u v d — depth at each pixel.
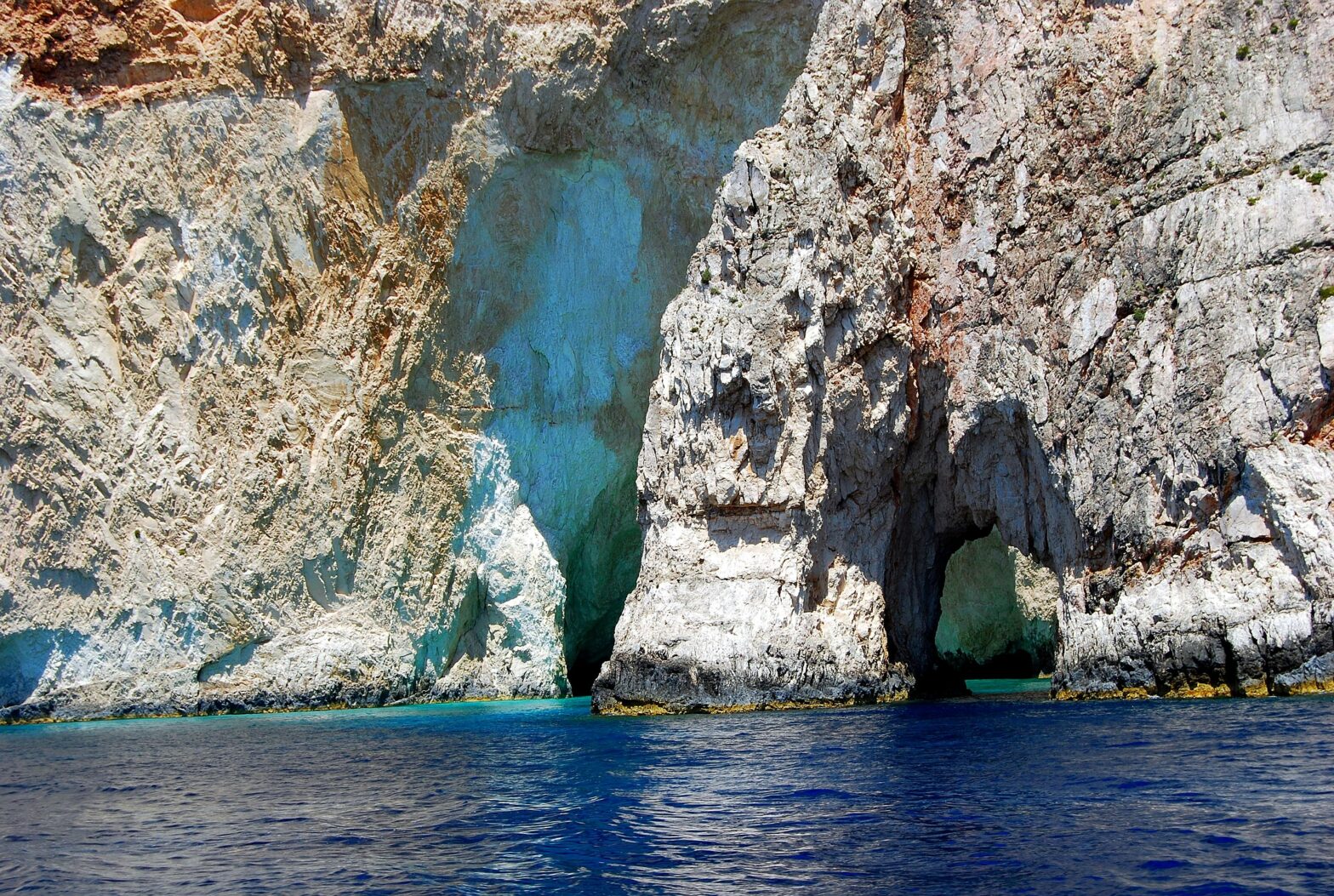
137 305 31.73
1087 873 9.76
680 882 10.26
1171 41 26.73
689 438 28.78
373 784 16.30
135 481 31.25
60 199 31.11
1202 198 25.19
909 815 12.47
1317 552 21.98
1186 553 24.11
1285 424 23.34
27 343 30.69
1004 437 28.50
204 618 31.41
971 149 29.11
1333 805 11.72
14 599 30.09
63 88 31.66
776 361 28.11
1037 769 14.84
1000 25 29.08
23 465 30.33
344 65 32.88
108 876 11.27
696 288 29.77
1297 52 24.95
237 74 32.50
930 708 24.94
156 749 21.94
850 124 29.08
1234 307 24.33
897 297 28.81
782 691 26.48
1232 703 21.03
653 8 33.22
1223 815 11.51
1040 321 27.45
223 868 11.35
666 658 27.14
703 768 16.52
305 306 33.12
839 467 28.55
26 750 22.50
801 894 9.65
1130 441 25.45
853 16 30.00
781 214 28.83
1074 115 27.70
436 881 10.56
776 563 27.53
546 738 21.50
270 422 32.50
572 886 10.25
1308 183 24.17
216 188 32.41
